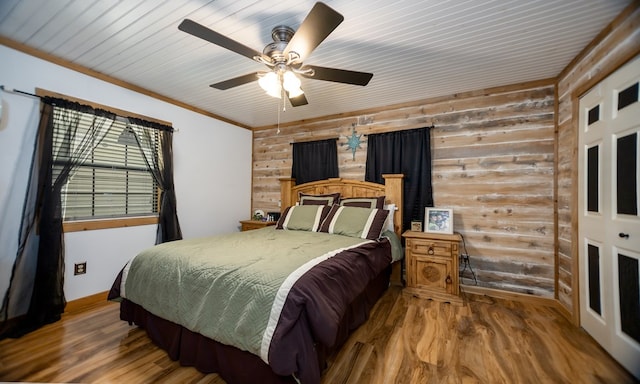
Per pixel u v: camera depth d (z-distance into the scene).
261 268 1.52
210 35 1.45
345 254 1.92
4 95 2.04
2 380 1.49
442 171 3.08
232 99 3.26
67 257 2.37
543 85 2.64
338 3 1.59
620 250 1.65
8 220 2.07
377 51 2.13
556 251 2.54
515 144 2.75
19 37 2.01
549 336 1.96
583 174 2.05
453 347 1.82
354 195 3.48
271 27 1.84
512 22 1.76
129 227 2.83
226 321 1.40
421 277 2.76
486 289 2.81
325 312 1.30
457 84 2.78
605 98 1.79
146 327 1.90
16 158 2.11
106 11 1.71
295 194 3.91
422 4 1.60
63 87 2.33
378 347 1.81
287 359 1.19
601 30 1.83
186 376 1.54
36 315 2.08
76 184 2.47
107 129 2.62
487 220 2.86
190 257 1.79
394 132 3.31
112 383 1.47
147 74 2.60
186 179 3.44
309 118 4.02
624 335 1.60
